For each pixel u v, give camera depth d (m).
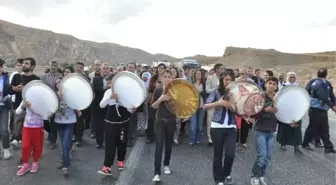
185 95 5.70
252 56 126.38
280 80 10.65
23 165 6.00
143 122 9.38
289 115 5.50
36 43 144.88
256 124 5.55
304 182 5.93
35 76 7.05
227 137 5.36
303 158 7.54
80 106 5.84
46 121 7.64
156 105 5.71
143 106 9.24
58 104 5.77
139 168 6.47
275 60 122.75
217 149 5.36
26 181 5.61
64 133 5.99
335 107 8.12
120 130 5.96
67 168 6.09
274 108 5.40
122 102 5.71
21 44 139.88
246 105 5.09
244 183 5.79
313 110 8.09
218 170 5.42
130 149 7.95
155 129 5.84
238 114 5.13
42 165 6.49
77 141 8.02
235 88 5.14
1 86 6.63
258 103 5.10
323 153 8.05
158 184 5.60
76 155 7.25
